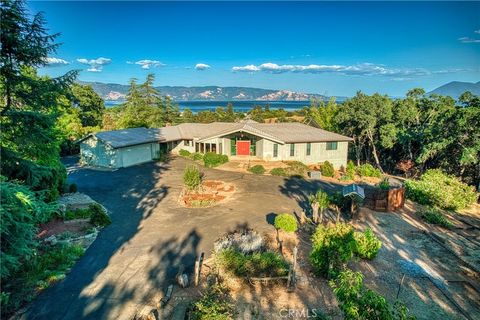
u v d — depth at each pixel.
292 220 15.20
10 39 11.92
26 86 13.62
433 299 10.61
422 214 19.47
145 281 10.96
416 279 11.89
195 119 83.56
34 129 13.34
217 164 32.41
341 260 11.47
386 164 45.25
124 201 20.44
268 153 33.75
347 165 34.47
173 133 40.25
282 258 12.78
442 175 24.77
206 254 13.06
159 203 20.06
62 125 38.16
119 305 9.59
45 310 9.23
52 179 16.78
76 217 16.69
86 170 30.52
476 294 11.05
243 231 14.89
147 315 9.02
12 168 12.59
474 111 26.97
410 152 38.00
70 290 10.29
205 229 15.82
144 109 67.31
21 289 9.97
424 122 38.88
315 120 52.97
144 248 13.55
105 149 31.92
